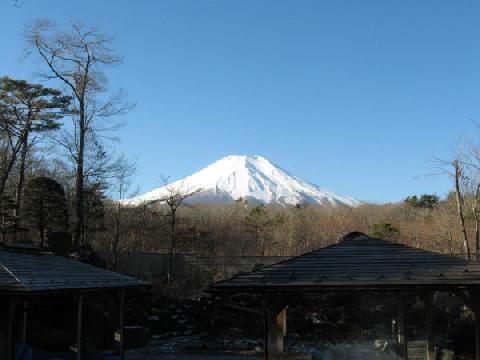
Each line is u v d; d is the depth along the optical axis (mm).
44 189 27625
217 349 21656
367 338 23688
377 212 55469
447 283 11602
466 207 36531
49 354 15969
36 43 33281
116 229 36188
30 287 11383
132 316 26047
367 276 11977
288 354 12539
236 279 12156
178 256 35688
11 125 33938
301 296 27094
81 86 34125
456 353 18203
